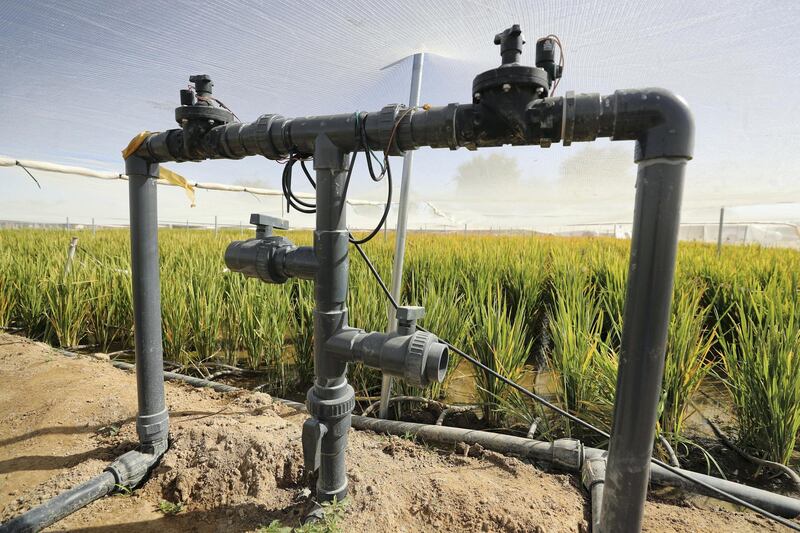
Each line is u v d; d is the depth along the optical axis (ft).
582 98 4.11
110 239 35.78
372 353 5.22
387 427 8.98
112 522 5.99
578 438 9.15
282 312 12.67
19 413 9.05
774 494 6.63
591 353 9.31
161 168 7.03
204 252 22.97
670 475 7.09
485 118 4.51
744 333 9.49
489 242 36.24
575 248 34.22
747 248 32.60
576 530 5.83
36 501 6.23
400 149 5.22
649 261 4.04
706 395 11.86
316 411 5.56
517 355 9.89
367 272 15.24
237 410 9.32
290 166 6.00
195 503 6.40
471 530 5.70
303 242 40.68
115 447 7.75
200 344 13.24
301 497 6.32
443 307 11.30
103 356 13.25
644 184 4.06
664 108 3.84
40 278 16.98
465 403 10.41
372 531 5.54
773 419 7.93
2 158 13.98
